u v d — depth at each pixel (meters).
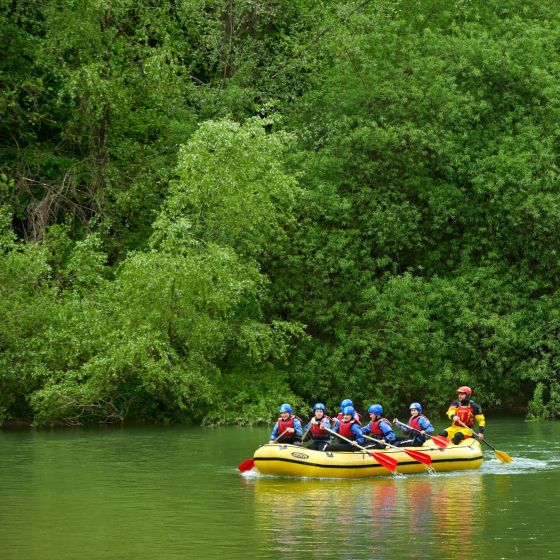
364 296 43.59
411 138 44.25
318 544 16.61
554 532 17.52
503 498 21.42
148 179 45.91
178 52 48.00
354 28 48.66
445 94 45.41
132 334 38.31
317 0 51.72
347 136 45.22
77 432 37.31
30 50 47.59
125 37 46.81
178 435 35.94
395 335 43.47
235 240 41.84
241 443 33.19
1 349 39.09
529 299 45.12
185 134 46.31
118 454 30.08
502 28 48.06
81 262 40.59
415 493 22.25
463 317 43.53
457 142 45.50
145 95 47.78
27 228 46.03
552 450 31.09
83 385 37.91
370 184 45.91
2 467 26.98
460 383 44.25
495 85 46.72
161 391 40.09
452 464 26.42
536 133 44.94
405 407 47.06
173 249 39.41
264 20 51.25
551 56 47.28
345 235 44.44
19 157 47.84
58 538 17.31
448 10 49.00
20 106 48.00
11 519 19.17
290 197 41.16
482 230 44.69
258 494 22.22
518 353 44.78
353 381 43.31
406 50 47.09
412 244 45.69
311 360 43.69
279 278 44.59
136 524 18.56
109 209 46.38
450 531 17.64
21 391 39.62
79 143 47.94
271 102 44.03
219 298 38.72
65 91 45.34
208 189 40.31
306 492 22.52
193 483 24.03
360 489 23.02
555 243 44.78
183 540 17.05
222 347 40.78
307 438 27.50
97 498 21.69
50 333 37.97
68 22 44.16
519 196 44.03
